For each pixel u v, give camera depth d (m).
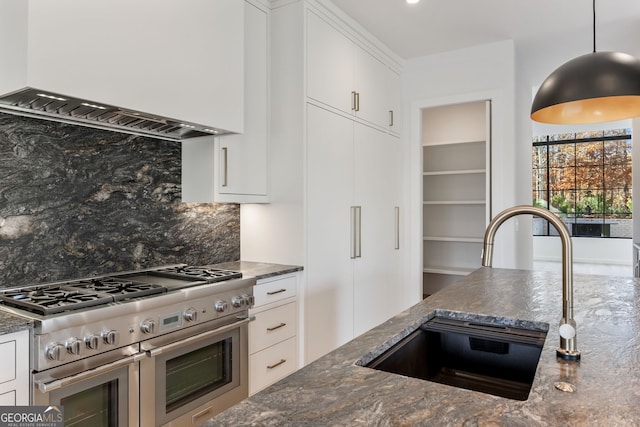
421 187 4.23
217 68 2.27
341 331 3.17
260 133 2.82
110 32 1.77
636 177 5.03
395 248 4.09
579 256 10.34
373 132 3.68
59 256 2.06
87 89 1.69
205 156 2.53
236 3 2.41
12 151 1.90
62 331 1.49
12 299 1.66
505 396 1.44
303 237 2.79
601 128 8.82
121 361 1.65
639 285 2.21
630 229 9.91
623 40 3.78
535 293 2.00
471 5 3.11
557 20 3.36
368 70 3.59
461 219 4.85
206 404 2.06
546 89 1.79
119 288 1.89
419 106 4.19
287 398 0.87
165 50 1.99
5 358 1.37
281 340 2.62
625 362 1.08
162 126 2.28
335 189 3.12
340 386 0.93
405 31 3.56
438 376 1.58
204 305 2.04
